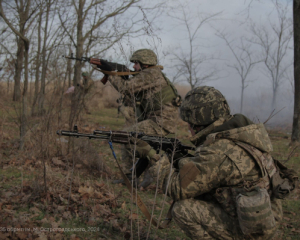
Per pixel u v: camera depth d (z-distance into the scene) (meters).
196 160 2.21
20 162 4.70
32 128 5.14
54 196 3.42
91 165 4.87
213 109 2.32
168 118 4.09
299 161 6.25
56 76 5.05
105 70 4.25
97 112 12.54
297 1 7.52
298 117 7.73
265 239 2.12
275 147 7.71
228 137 2.18
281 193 2.15
